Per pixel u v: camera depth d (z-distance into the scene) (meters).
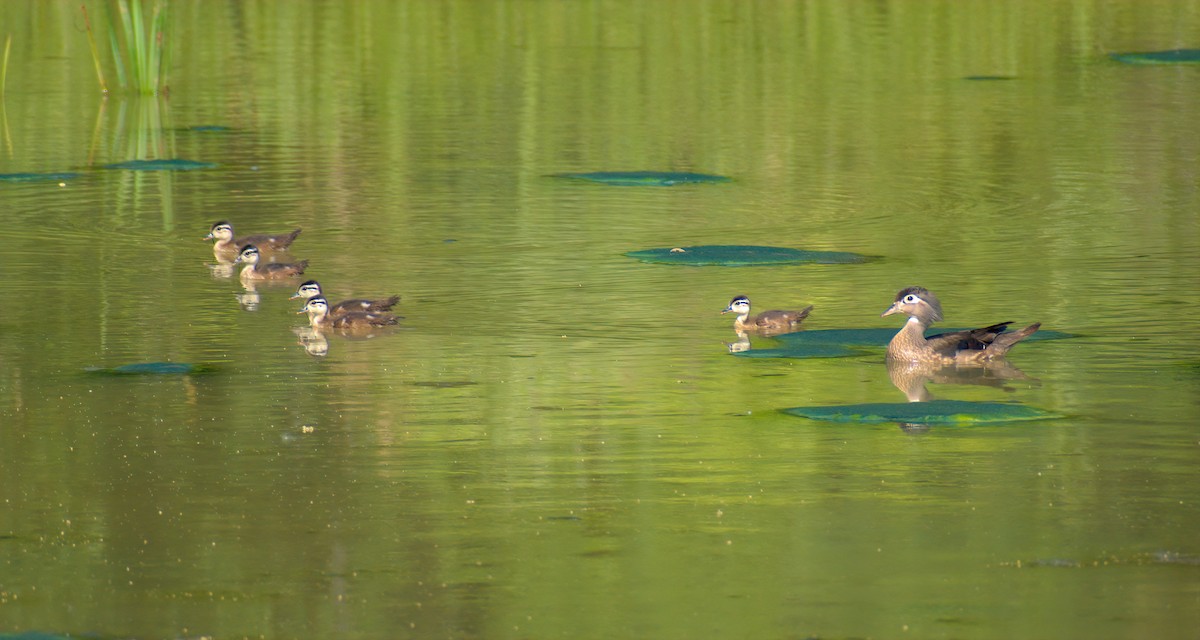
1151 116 42.38
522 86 49.03
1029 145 38.28
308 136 40.50
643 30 62.16
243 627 11.81
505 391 18.39
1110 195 32.19
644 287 24.58
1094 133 39.81
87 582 12.71
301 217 30.59
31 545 13.51
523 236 28.81
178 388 18.53
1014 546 13.30
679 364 19.73
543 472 15.39
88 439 16.48
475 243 28.20
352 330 21.66
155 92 48.41
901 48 57.50
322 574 12.84
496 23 64.31
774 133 40.47
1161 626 11.65
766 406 17.73
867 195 32.66
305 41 60.09
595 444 16.30
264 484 15.05
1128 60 53.69
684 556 13.18
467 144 39.09
